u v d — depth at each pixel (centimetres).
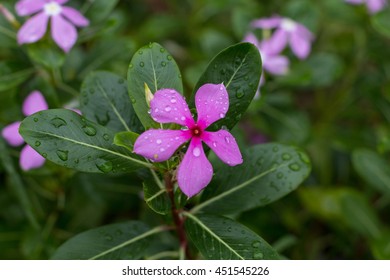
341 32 56
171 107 29
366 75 52
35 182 42
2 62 40
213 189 35
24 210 44
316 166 51
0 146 39
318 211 47
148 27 55
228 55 31
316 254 49
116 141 30
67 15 38
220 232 32
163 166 30
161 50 31
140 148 29
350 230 48
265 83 45
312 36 47
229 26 62
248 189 34
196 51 52
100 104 34
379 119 53
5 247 43
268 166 34
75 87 42
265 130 46
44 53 39
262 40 48
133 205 45
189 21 57
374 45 50
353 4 48
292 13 48
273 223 48
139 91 31
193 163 29
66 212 44
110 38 46
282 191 34
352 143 49
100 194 44
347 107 53
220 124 32
